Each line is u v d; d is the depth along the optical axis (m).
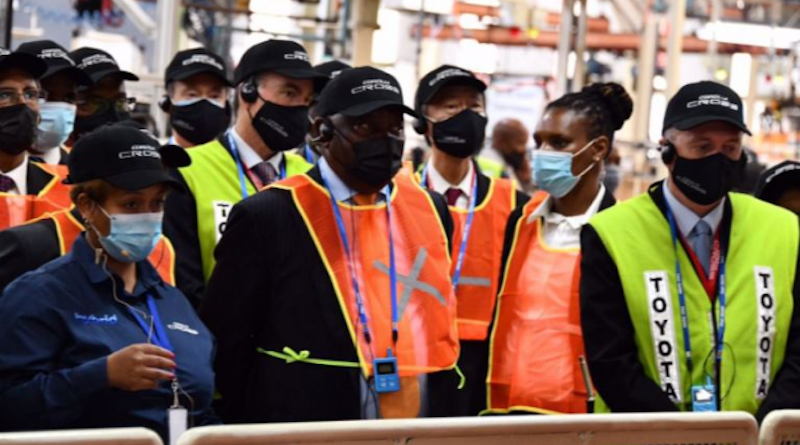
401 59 23.20
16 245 5.10
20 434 3.38
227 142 6.66
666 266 5.64
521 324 6.43
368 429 3.74
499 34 24.88
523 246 6.59
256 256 5.33
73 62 6.92
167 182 4.91
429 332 5.47
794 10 25.27
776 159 22.97
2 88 5.93
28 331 4.68
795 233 5.77
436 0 21.48
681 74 28.28
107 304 4.85
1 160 6.11
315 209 5.41
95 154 4.86
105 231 4.85
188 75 7.53
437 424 3.84
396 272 5.48
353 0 13.88
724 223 5.75
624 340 5.58
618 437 4.15
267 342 5.36
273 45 6.64
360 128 5.38
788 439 4.40
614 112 6.68
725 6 25.72
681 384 5.53
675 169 5.64
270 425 3.62
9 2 9.15
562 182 6.57
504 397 6.43
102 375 4.56
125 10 15.58
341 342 5.29
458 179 7.48
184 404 4.89
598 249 5.67
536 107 20.28
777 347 5.61
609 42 25.09
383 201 5.61
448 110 7.37
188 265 6.28
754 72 24.86
